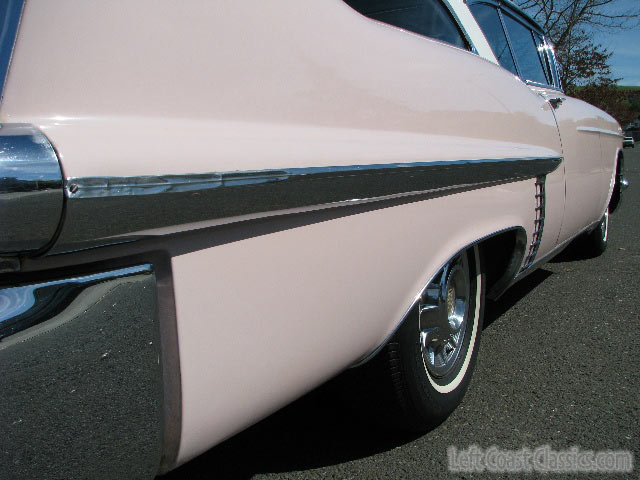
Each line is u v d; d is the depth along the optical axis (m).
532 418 2.38
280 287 1.22
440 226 1.77
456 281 2.34
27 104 0.91
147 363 0.97
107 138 0.93
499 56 2.80
